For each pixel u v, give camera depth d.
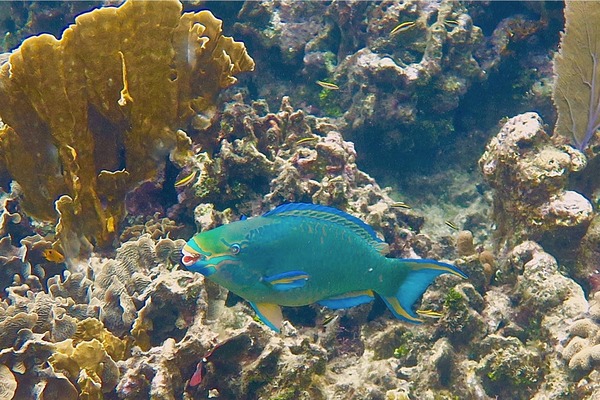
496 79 2.11
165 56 1.52
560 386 1.46
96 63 1.49
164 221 1.56
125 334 1.43
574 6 1.68
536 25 2.07
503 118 2.10
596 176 1.70
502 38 2.08
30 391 1.36
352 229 1.26
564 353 1.48
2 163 1.56
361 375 1.45
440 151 2.10
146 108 1.54
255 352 1.40
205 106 1.62
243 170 1.61
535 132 1.62
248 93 2.11
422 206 2.05
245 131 1.63
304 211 1.26
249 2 2.06
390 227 1.63
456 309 1.53
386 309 1.54
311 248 1.24
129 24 1.49
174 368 1.37
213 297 1.45
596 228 1.62
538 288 1.55
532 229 1.62
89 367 1.36
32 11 2.37
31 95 1.47
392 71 1.97
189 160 1.58
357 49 2.08
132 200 1.58
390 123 2.00
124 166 1.58
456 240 1.76
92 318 1.40
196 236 1.23
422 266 1.27
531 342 1.54
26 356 1.36
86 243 1.52
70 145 1.50
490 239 1.75
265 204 1.60
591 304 1.50
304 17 2.17
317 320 1.52
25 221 1.57
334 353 1.50
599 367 1.44
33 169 1.53
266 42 2.10
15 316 1.38
